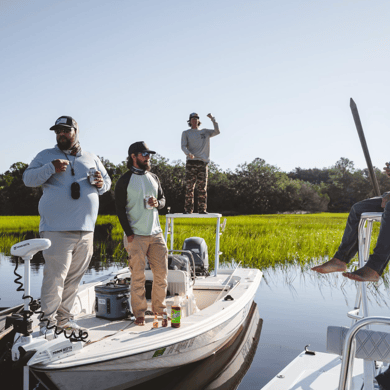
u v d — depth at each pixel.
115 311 4.31
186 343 3.82
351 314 2.77
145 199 4.13
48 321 3.35
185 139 7.55
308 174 101.44
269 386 2.90
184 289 5.07
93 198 3.91
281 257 11.07
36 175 3.58
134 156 4.23
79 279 3.92
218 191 58.78
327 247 12.29
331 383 2.95
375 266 2.48
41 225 3.72
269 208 61.00
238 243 12.58
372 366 2.33
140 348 3.43
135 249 4.20
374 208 2.88
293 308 6.80
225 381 4.16
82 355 3.24
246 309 5.45
